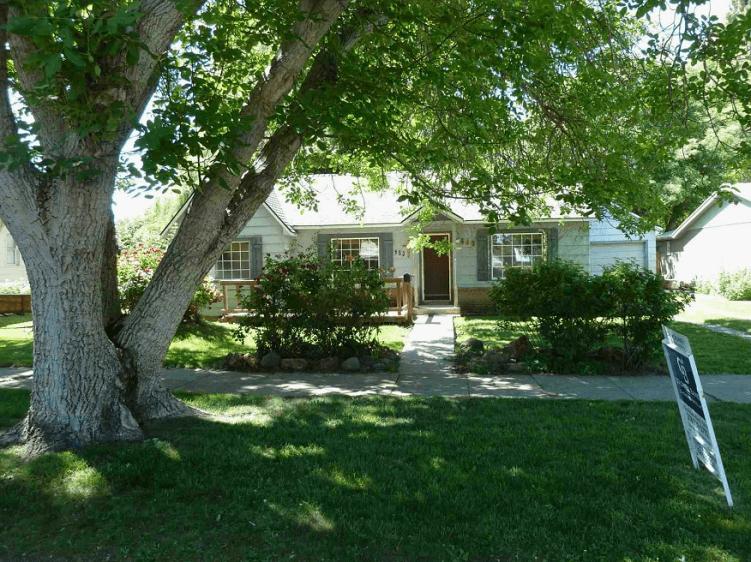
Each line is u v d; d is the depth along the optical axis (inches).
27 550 142.4
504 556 136.6
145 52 193.6
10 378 354.3
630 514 155.6
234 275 753.0
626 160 386.3
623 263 383.9
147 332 240.8
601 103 344.5
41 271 207.0
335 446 212.1
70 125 188.2
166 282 239.9
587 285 363.3
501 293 391.5
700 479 179.5
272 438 221.5
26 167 198.1
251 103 243.0
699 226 1093.8
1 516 159.2
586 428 235.6
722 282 905.5
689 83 319.0
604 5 329.1
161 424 238.5
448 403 281.9
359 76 275.3
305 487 173.9
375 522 151.8
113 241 257.4
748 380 333.7
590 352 384.8
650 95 337.4
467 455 202.4
